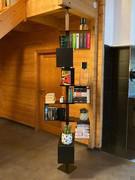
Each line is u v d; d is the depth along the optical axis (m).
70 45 3.65
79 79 4.15
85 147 4.21
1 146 4.24
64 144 3.20
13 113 6.18
